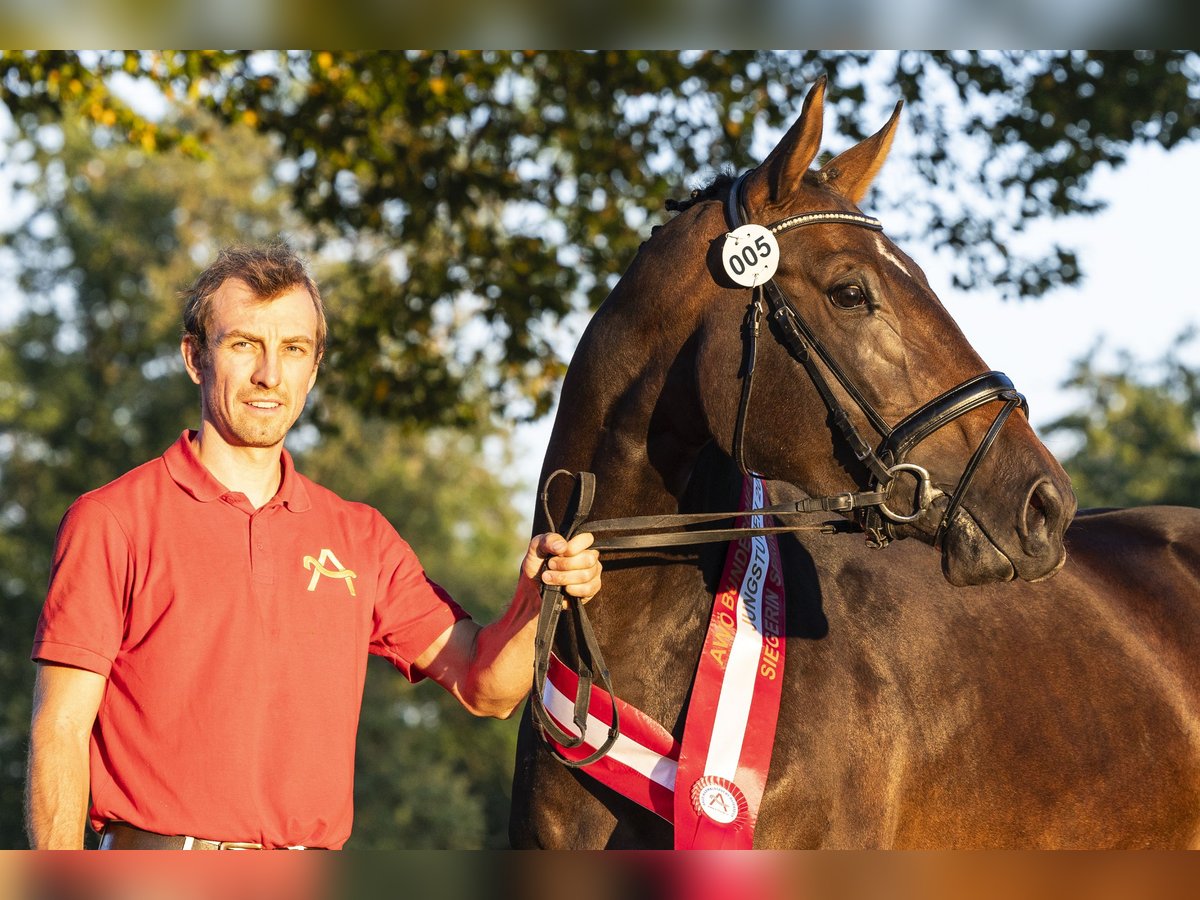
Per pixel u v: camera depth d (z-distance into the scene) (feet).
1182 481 105.91
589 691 9.31
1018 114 28.81
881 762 10.11
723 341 8.98
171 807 7.91
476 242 31.58
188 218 96.22
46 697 7.87
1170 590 12.76
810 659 10.00
